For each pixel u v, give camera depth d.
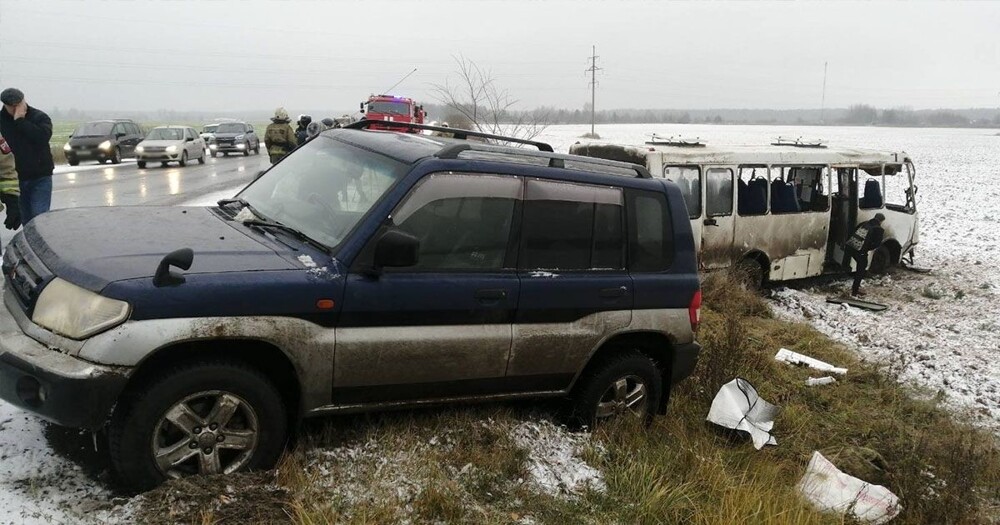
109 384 3.28
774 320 10.16
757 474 4.95
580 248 4.75
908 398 7.39
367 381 4.04
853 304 11.71
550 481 4.41
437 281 4.13
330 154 4.84
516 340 4.47
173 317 3.42
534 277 4.51
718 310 9.91
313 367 3.83
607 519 4.14
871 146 74.38
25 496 3.39
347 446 4.26
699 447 5.19
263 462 3.79
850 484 5.11
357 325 3.93
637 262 5.04
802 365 8.04
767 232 11.47
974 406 7.58
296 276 3.74
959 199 31.92
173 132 26.77
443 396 4.43
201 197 15.65
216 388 3.59
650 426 5.36
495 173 4.41
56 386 3.22
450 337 4.21
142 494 3.42
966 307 12.05
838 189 13.05
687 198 10.38
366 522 3.58
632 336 5.10
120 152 26.88
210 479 3.57
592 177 4.84
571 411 5.11
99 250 3.69
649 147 10.41
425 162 4.20
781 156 11.61
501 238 4.42
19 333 3.48
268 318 3.65
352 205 4.22
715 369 6.41
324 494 3.74
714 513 4.32
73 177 19.75
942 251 17.67
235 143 33.97
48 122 8.03
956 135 150.12
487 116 16.28
